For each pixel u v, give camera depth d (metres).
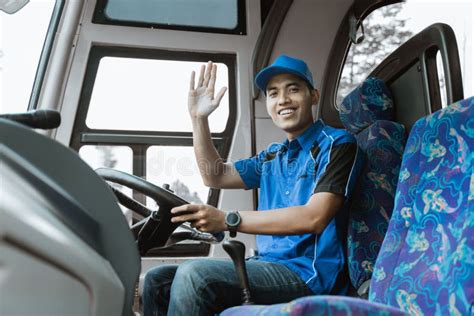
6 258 0.71
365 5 2.51
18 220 0.70
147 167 2.70
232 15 2.88
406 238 1.48
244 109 2.84
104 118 2.69
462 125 1.43
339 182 1.85
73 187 0.87
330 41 2.83
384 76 2.21
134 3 2.76
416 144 1.60
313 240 1.89
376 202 1.89
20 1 2.46
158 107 2.74
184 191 2.73
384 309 0.92
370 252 1.84
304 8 2.81
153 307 1.90
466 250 1.19
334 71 2.73
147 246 1.60
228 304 1.68
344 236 1.95
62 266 0.74
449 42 1.82
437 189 1.43
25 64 2.59
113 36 2.72
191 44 2.80
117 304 0.79
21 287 0.72
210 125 2.85
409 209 1.52
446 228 1.34
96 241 0.84
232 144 2.82
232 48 2.85
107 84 2.71
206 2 2.83
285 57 2.08
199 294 1.62
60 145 0.87
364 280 1.81
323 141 1.99
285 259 1.89
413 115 2.00
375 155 1.94
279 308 0.96
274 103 2.09
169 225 1.57
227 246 1.50
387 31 2.53
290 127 2.07
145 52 2.78
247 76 2.86
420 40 1.96
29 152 0.85
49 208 0.76
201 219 1.60
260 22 2.89
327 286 1.82
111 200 0.90
